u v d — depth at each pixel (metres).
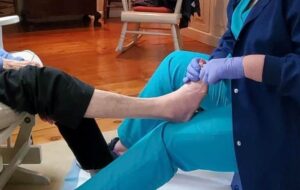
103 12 4.88
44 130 2.07
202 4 3.87
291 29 1.01
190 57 1.39
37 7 4.36
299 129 1.03
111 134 2.01
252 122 1.05
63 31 4.27
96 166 1.35
